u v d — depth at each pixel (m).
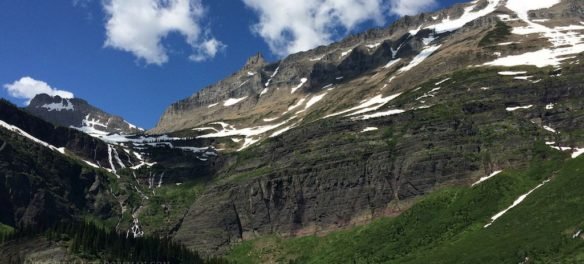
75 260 195.62
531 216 183.38
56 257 197.12
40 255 198.62
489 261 164.62
